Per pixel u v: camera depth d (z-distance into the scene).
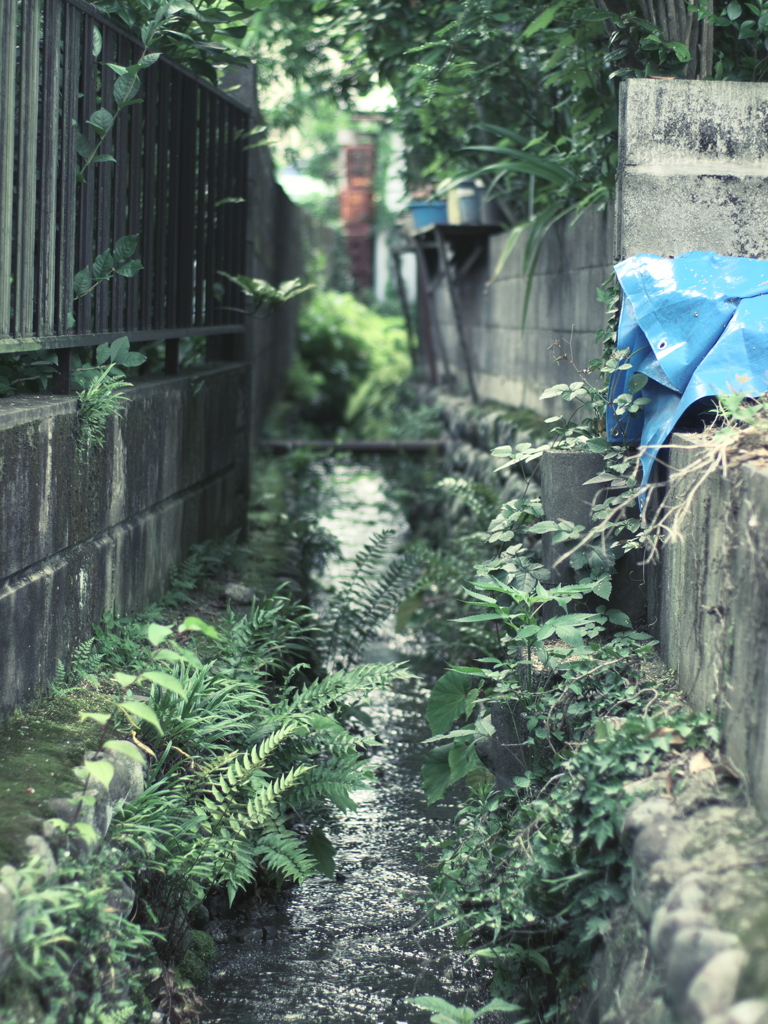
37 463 3.03
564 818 2.79
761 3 3.96
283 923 3.56
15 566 2.91
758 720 2.36
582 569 3.71
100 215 3.79
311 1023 3.00
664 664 3.33
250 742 3.60
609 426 3.76
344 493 10.75
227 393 5.96
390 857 4.04
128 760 2.96
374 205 25.83
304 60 7.41
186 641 4.25
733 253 3.92
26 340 3.08
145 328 4.41
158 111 4.50
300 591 5.75
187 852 3.04
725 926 1.97
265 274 10.27
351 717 5.26
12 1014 2.07
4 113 2.89
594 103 5.10
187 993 2.95
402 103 7.06
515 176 7.39
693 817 2.42
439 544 8.43
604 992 2.45
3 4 2.85
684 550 3.10
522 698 3.39
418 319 13.76
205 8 4.72
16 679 2.96
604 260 5.27
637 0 4.16
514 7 4.97
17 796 2.55
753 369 3.28
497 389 8.50
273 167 11.68
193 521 5.19
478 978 3.24
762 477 2.40
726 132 3.87
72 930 2.36
